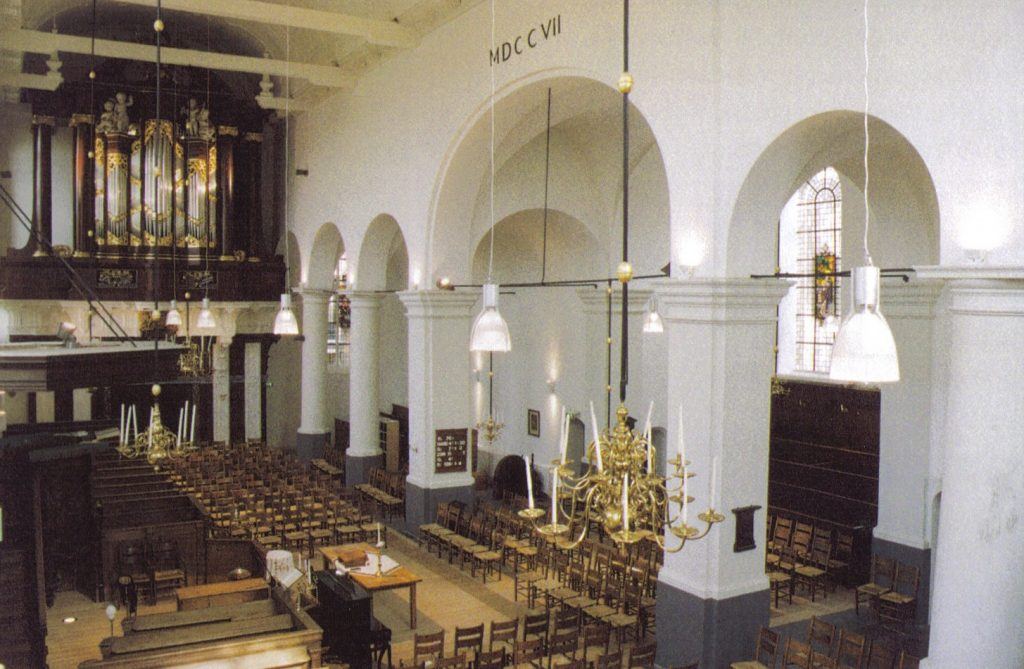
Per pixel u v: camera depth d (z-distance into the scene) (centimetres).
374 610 1502
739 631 1141
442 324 1875
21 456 1334
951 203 841
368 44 1977
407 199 1922
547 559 1593
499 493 2355
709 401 1134
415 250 1891
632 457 630
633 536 575
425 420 1883
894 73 896
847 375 473
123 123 2517
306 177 2600
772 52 1038
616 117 1845
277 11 1669
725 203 1106
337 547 1556
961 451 812
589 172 2077
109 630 1405
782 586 1574
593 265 2159
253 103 2778
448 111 1733
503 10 1540
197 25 2588
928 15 861
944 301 1427
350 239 2255
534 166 2025
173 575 1517
